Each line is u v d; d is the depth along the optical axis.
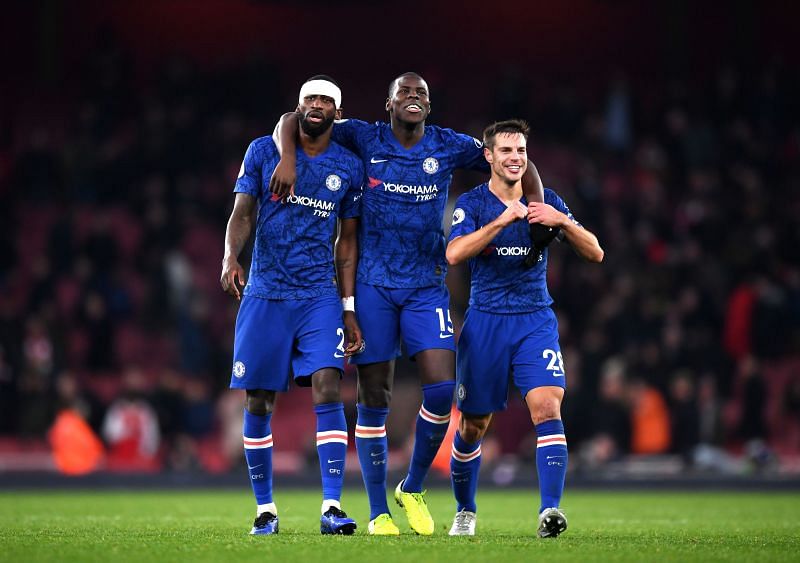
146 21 102.62
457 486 25.30
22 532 24.70
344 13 104.56
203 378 67.94
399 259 24.84
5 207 76.12
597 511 37.69
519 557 18.88
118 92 83.12
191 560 18.19
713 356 65.88
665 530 27.19
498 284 24.44
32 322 63.94
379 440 24.92
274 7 104.06
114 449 61.06
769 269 73.69
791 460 66.38
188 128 79.81
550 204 25.48
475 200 24.81
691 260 72.62
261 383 23.91
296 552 19.27
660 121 87.94
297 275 23.89
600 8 105.31
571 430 60.56
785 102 87.56
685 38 104.50
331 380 23.66
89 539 22.12
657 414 61.50
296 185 23.88
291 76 103.75
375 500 24.86
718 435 61.84
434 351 24.50
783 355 71.12
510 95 84.81
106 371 67.50
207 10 103.31
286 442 69.69
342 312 24.56
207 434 63.38
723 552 20.06
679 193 84.81
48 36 100.38
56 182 80.94
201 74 87.31
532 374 23.89
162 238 72.50
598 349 61.50
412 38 105.06
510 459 62.03
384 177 24.78
